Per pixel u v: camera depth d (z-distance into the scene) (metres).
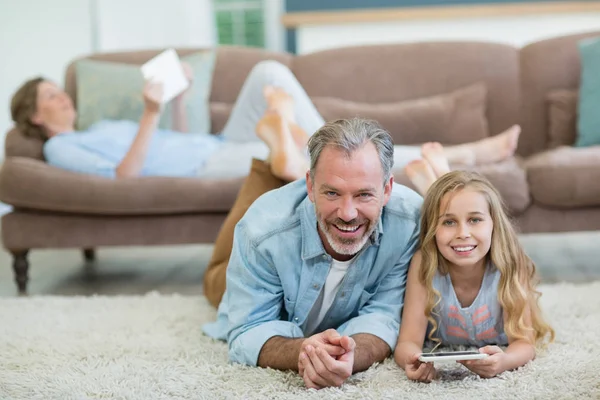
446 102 3.15
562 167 2.59
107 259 3.49
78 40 4.64
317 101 3.21
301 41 4.78
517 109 3.25
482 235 1.73
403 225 1.81
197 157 3.00
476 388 1.60
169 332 2.10
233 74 3.40
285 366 1.71
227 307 2.00
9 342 2.04
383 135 1.59
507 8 4.48
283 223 1.76
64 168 2.83
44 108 3.01
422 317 1.82
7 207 4.30
